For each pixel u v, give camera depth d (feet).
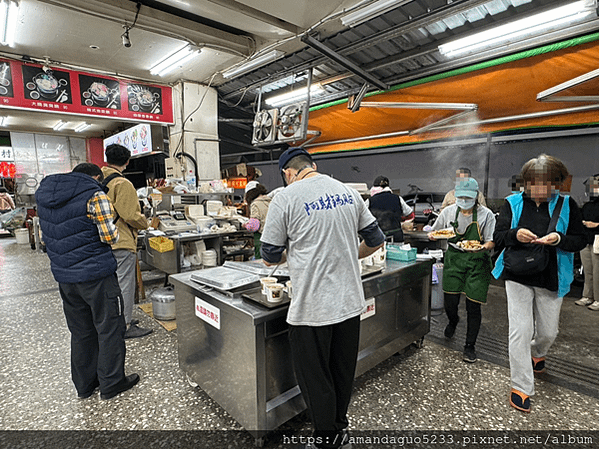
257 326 5.14
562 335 9.71
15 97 14.76
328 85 18.13
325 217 4.76
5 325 10.64
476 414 6.40
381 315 7.49
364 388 7.25
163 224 13.62
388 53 14.82
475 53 12.91
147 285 15.12
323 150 25.96
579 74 12.33
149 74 18.20
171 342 9.43
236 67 16.88
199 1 11.27
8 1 10.91
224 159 32.65
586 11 9.48
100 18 12.33
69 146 33.42
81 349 6.80
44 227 6.32
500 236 6.61
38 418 6.35
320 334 4.78
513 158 20.67
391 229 11.18
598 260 11.48
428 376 7.70
